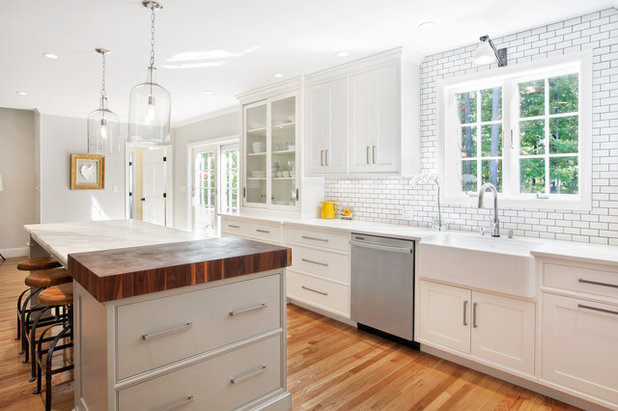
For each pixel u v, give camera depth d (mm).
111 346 1401
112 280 1371
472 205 3025
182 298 1588
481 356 2412
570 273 2049
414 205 3414
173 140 6961
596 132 2451
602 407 2012
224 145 5816
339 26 2695
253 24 2672
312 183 4051
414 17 2547
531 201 2730
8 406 2107
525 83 2852
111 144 3045
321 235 3465
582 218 2518
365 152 3359
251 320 1838
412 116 3232
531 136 2836
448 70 3162
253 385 1857
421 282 2715
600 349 1962
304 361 2660
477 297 2414
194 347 1632
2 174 6047
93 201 6316
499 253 2229
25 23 2641
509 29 2730
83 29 2748
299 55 3285
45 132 5871
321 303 3475
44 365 2580
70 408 2092
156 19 2582
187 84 4211
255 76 3916
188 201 6555
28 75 3869
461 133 3211
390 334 3047
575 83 2629
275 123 4238
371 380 2404
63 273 2498
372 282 3029
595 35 2443
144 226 3254
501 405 2135
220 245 2059
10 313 3557
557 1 2305
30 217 6289
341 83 3553
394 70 3131
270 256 1875
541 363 2166
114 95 4719
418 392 2271
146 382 1496
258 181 4535
